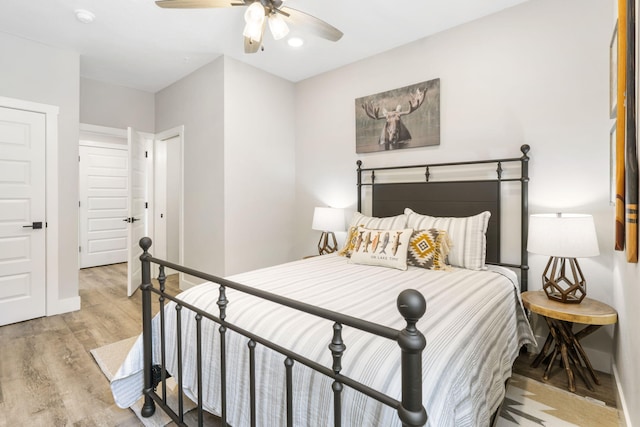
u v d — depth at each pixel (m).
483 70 2.55
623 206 1.42
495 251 2.49
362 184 3.34
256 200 3.53
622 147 1.40
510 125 2.43
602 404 1.72
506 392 1.83
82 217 5.07
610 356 2.02
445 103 2.76
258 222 3.55
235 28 2.72
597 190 2.08
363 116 3.29
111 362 2.09
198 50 3.11
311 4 2.38
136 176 3.83
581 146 2.14
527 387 1.88
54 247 2.98
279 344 1.12
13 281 2.78
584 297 1.98
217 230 3.30
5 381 1.88
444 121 2.77
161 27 2.69
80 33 2.77
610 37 2.04
